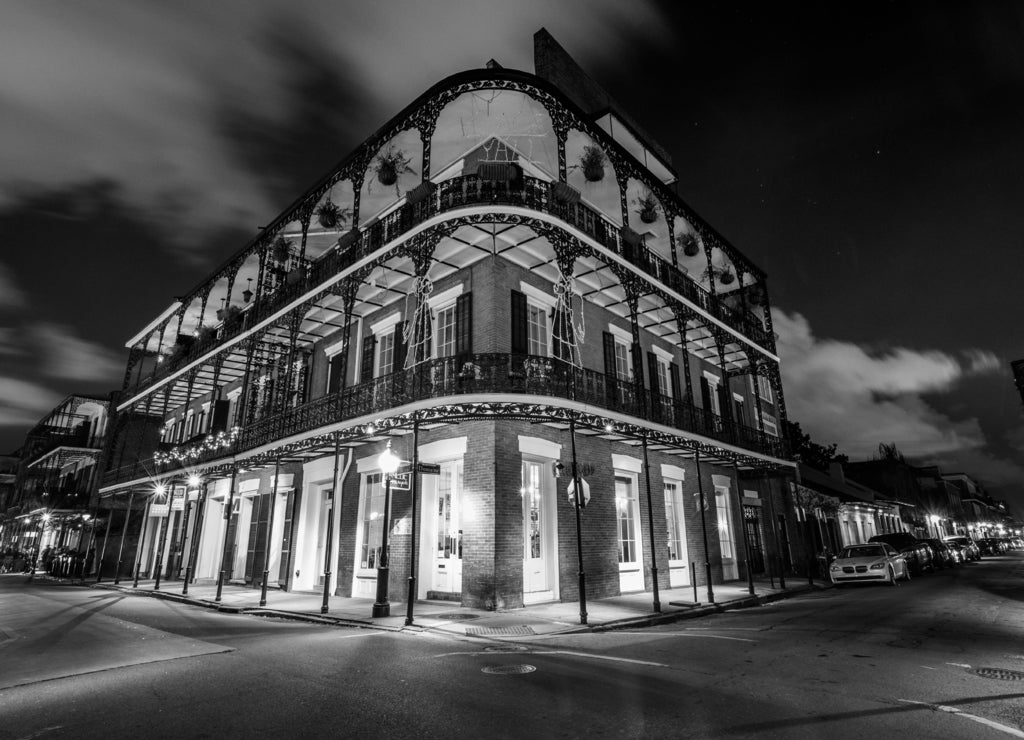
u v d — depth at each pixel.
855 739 3.78
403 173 14.23
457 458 12.38
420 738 3.84
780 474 19.53
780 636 8.08
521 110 13.94
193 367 19.59
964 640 7.48
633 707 4.50
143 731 4.03
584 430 12.57
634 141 18.33
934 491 64.00
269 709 4.52
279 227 17.02
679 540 16.41
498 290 12.41
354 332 16.53
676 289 15.09
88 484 30.91
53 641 7.92
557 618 9.70
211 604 13.03
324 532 15.67
